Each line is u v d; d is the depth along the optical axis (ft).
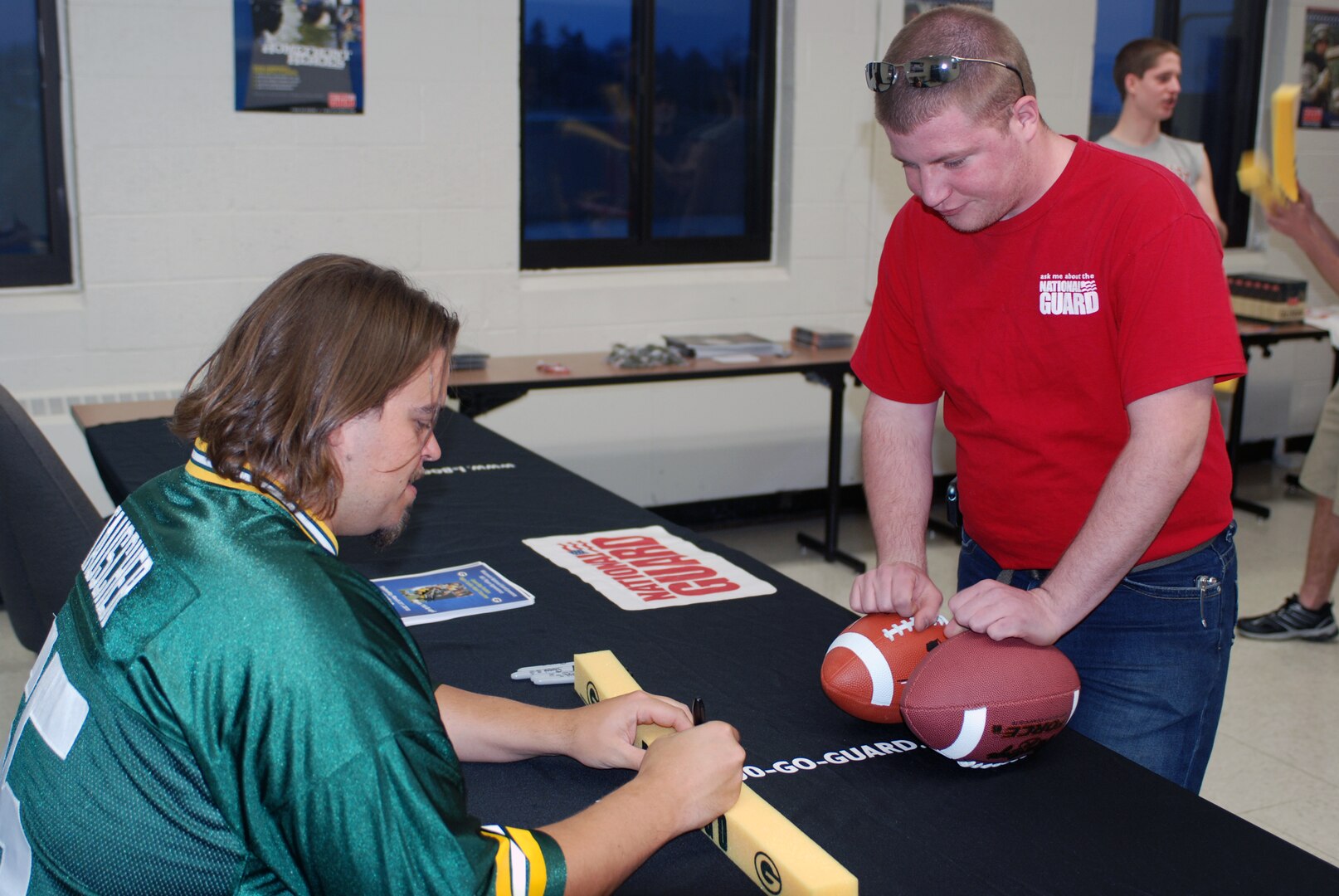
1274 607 11.83
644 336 13.82
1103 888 3.16
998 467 5.01
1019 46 4.18
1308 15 16.49
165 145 11.28
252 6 11.31
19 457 6.31
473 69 12.35
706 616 5.17
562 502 7.04
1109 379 4.57
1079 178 4.44
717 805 3.25
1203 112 16.70
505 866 2.58
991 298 4.73
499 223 12.84
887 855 3.31
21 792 2.70
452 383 10.43
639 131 13.70
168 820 2.46
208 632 2.41
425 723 2.50
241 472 2.66
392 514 2.92
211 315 11.82
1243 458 17.58
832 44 13.85
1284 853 3.34
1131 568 4.33
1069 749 4.00
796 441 14.89
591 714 3.80
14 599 6.91
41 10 10.89
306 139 11.82
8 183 11.19
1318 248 8.21
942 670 3.81
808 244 14.35
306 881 2.45
